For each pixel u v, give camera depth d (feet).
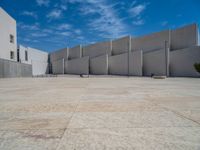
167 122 11.21
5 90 32.17
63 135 9.04
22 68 130.11
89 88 35.81
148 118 12.17
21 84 50.08
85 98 21.53
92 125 10.67
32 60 199.11
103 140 8.39
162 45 148.66
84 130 9.78
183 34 135.23
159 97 22.26
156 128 10.08
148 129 9.91
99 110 14.76
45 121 11.53
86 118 12.23
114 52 193.88
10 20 120.78
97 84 48.85
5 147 7.66
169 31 143.74
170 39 144.87
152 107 15.94
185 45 133.59
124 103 18.04
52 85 45.44
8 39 117.50
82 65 207.82
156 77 95.96
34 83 54.90
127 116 12.76
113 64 179.42
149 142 8.14
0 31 106.01
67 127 10.30
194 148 7.52
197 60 114.32
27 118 12.28
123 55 166.91
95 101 19.33
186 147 7.61
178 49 139.13
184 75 122.11
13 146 7.76
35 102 18.75
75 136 8.89
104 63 187.01
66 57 236.84
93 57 212.02
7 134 9.18
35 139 8.52
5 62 102.78
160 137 8.73
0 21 106.01
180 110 14.67
